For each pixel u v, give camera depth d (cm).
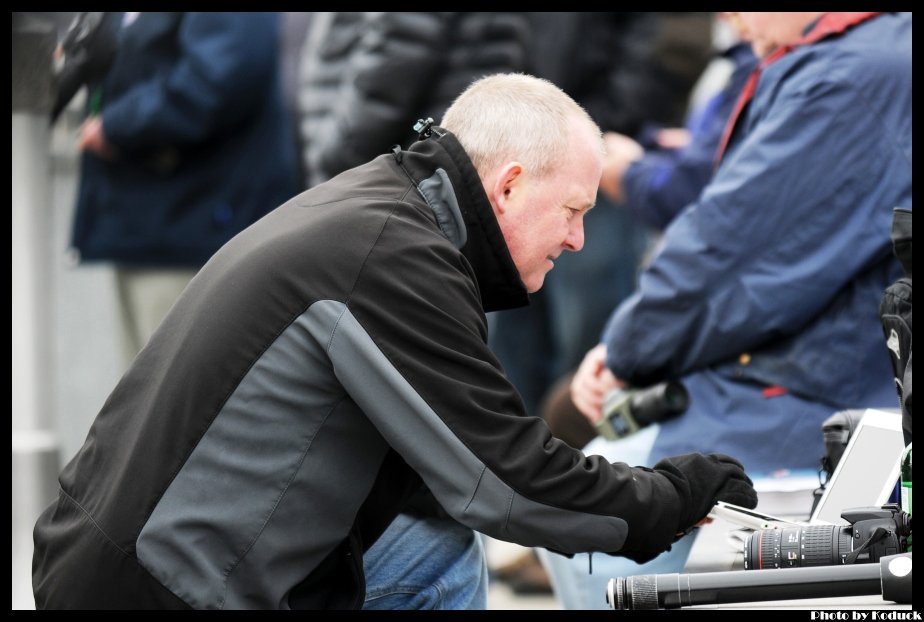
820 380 1227
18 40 1201
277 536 885
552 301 2042
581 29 1973
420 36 1769
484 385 887
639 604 845
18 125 1212
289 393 886
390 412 877
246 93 1711
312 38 1853
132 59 1684
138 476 888
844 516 887
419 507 1073
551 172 961
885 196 1206
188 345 903
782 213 1220
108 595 880
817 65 1220
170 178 1739
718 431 1244
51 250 1237
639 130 2005
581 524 887
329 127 1811
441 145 958
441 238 919
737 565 988
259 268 903
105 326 2114
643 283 1281
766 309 1224
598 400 1348
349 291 885
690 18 2017
